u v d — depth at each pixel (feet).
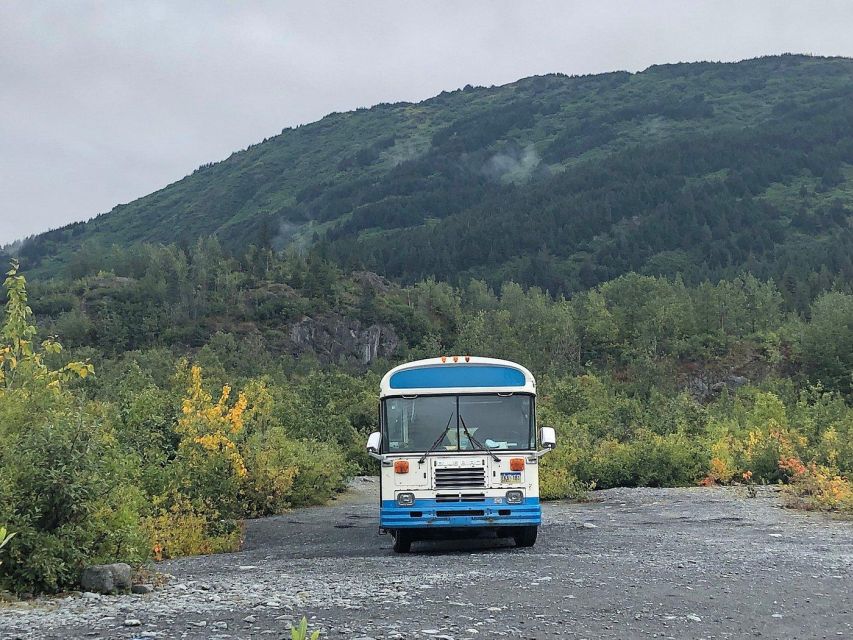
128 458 53.06
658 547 47.14
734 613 27.30
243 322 595.47
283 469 89.51
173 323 579.48
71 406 47.83
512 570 36.88
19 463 34.14
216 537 56.54
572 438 125.29
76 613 27.68
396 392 46.78
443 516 45.50
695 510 75.87
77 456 34.60
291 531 68.64
